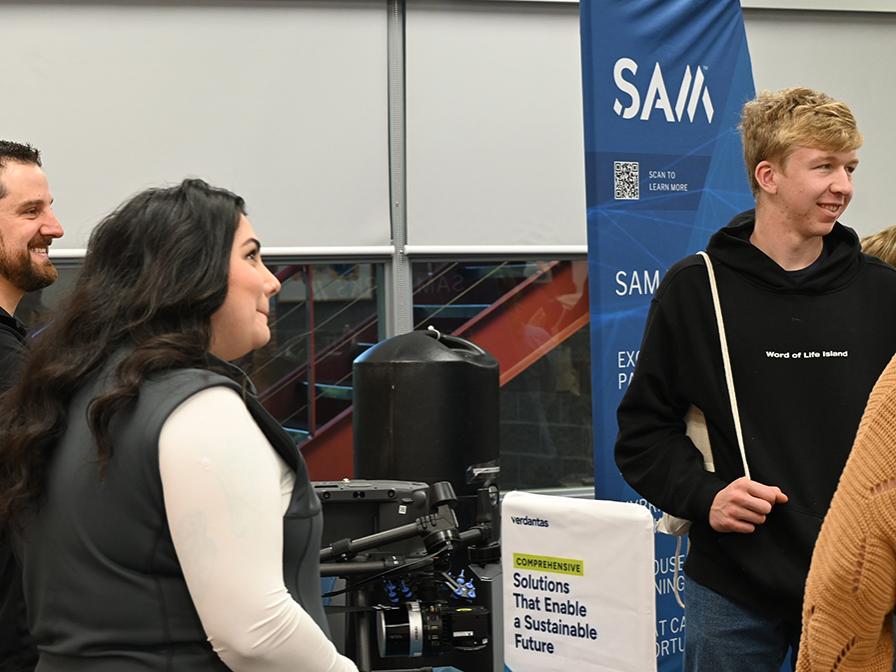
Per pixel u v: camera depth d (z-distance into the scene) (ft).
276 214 14.34
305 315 14.71
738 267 7.02
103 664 4.04
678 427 7.30
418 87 14.74
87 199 13.73
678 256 10.62
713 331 7.01
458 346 10.89
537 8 15.08
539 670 7.29
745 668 7.02
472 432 10.56
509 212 15.15
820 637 4.13
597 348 10.17
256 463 4.04
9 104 13.47
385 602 9.07
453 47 14.84
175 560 4.00
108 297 4.24
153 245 4.26
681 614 10.82
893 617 4.21
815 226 6.78
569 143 15.33
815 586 4.14
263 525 4.00
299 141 14.37
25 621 6.13
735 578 6.98
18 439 4.18
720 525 6.74
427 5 14.71
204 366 4.19
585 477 15.88
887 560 3.94
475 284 15.21
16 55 13.47
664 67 10.48
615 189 10.23
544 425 15.70
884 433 3.98
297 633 4.02
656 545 10.63
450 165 14.90
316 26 14.34
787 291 6.90
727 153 11.02
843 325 6.88
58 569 4.13
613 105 10.19
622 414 7.40
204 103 14.05
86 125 13.70
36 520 4.22
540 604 7.25
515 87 15.08
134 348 4.15
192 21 13.96
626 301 10.30
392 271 14.80
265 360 14.66
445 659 10.02
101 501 4.01
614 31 10.18
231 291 4.35
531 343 15.53
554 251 15.34
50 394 4.22
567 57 15.25
